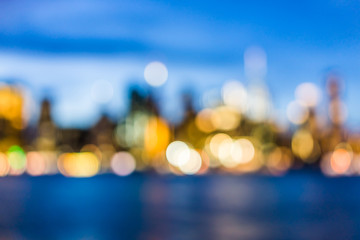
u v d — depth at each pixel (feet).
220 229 57.26
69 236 52.47
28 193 150.82
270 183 247.70
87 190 171.01
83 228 59.67
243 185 220.64
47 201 113.09
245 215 74.74
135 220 68.85
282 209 85.46
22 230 57.93
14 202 110.01
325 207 89.71
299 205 94.99
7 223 65.41
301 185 219.82
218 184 235.61
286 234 51.96
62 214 79.15
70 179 360.89
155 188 187.32
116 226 61.41
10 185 227.81
